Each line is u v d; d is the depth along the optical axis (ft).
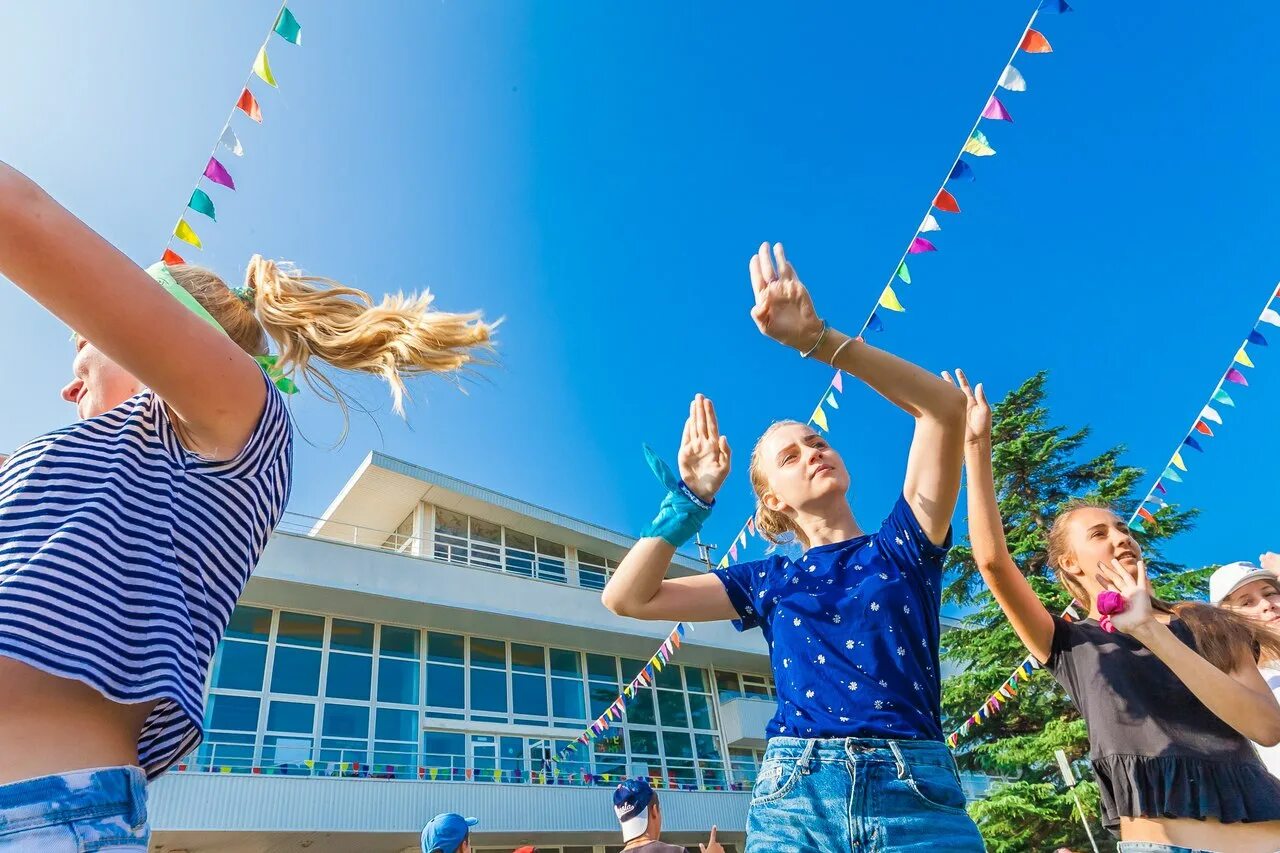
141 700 3.53
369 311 5.87
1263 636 7.70
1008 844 45.52
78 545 3.64
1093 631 7.86
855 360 6.63
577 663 58.49
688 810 54.65
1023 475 49.08
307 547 48.03
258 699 44.45
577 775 52.90
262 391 4.44
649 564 7.20
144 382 3.93
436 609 51.08
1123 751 7.03
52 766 3.31
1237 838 6.47
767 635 7.18
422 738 48.83
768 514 8.34
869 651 6.23
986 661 48.37
